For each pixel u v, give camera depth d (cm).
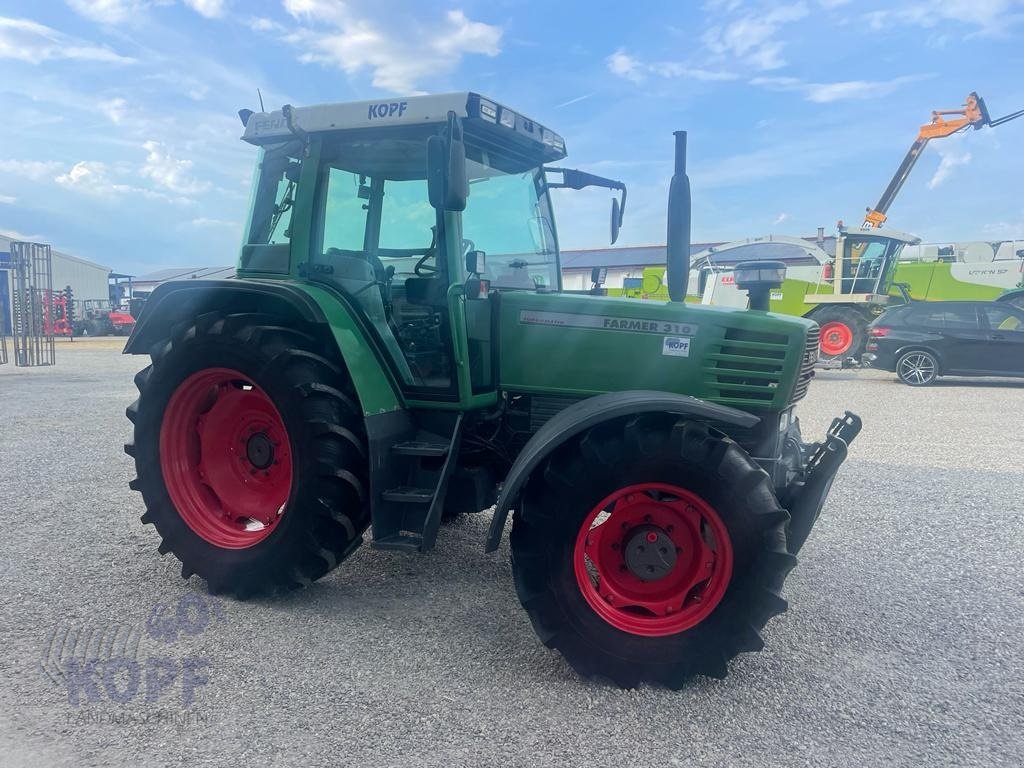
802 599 371
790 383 327
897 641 324
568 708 266
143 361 1777
